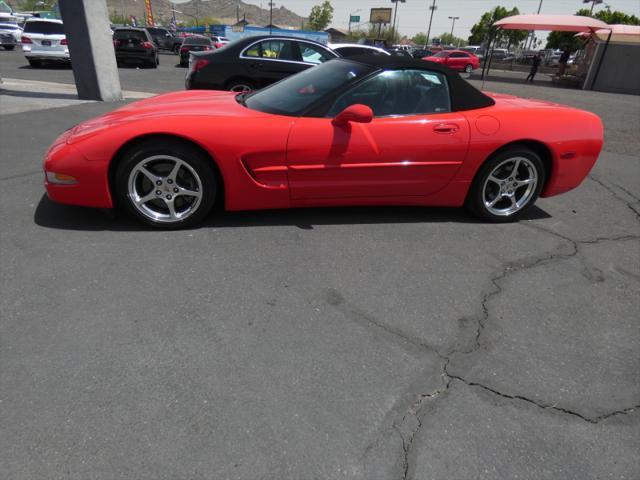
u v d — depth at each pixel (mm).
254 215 3525
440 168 3379
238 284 2574
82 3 7785
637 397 1962
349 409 1781
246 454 1560
